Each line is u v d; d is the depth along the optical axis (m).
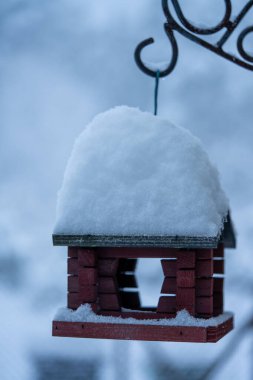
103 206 4.11
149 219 4.04
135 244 4.03
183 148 4.18
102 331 4.14
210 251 4.16
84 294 4.23
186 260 4.12
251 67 4.29
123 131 4.25
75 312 4.21
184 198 4.05
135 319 4.16
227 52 4.30
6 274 12.30
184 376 6.66
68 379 6.77
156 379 6.78
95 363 7.01
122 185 4.12
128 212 4.07
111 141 4.23
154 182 4.10
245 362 5.38
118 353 5.98
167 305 4.16
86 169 4.20
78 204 4.16
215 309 4.79
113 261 4.25
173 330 4.07
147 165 4.14
